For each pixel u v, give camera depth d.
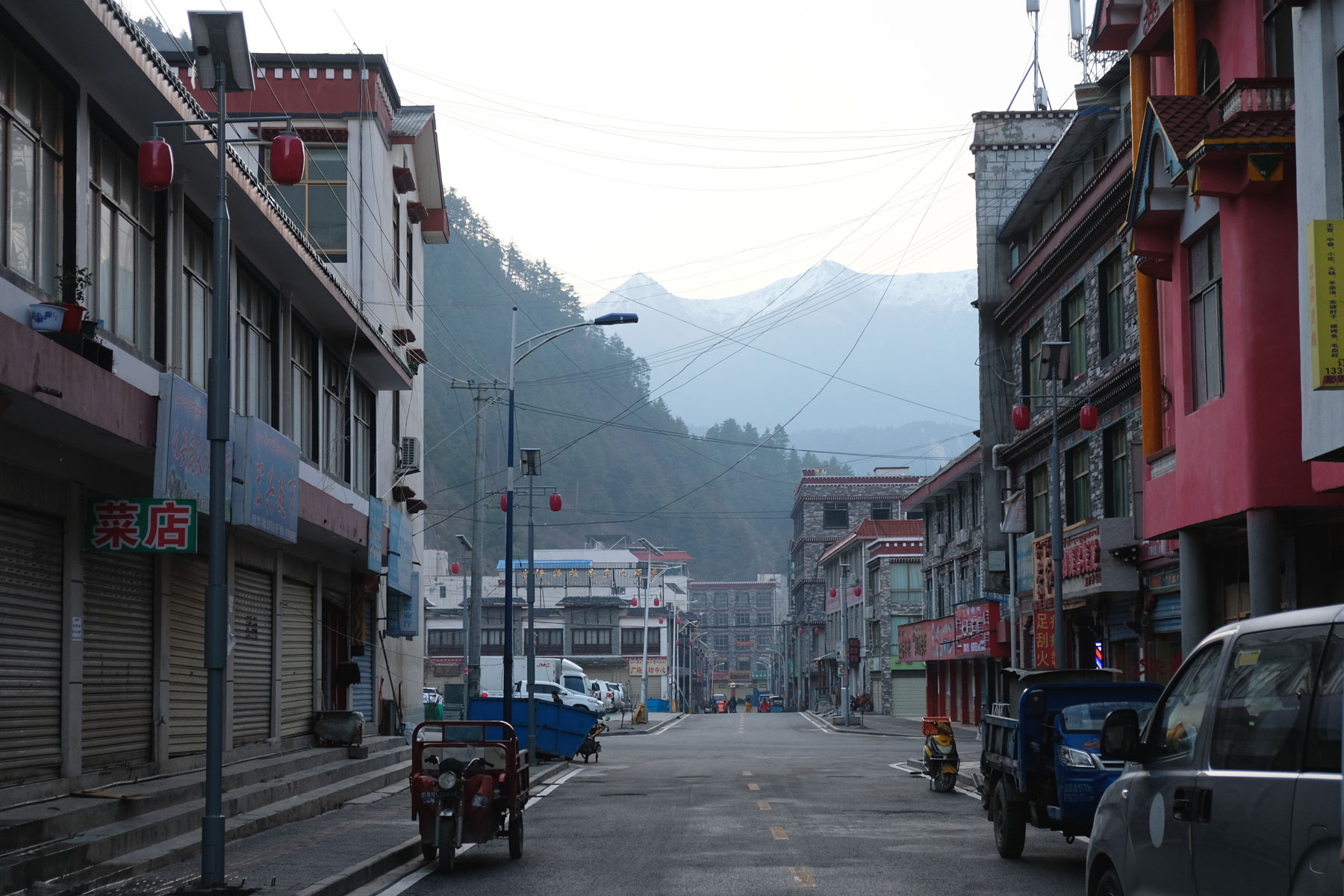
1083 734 13.28
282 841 14.88
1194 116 17.30
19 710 13.25
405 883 12.42
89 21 12.94
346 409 26.61
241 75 12.21
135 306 15.92
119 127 15.19
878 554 71.56
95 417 12.76
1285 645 5.92
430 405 117.56
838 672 88.06
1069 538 28.98
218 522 11.67
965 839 15.48
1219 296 17.44
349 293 25.50
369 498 26.61
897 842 15.15
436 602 103.69
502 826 14.19
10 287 12.40
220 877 11.17
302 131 31.61
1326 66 13.64
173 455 14.66
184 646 17.95
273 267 20.94
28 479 13.34
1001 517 39.00
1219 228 17.34
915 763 28.83
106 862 12.29
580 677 64.50
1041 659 31.72
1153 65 20.45
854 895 11.30
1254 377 15.91
